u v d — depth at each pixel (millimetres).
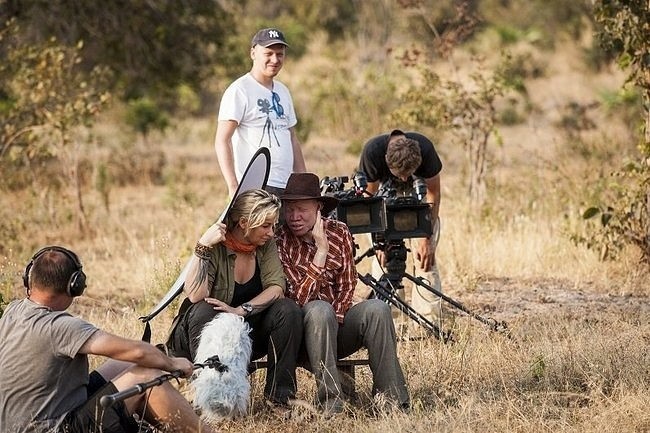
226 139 9922
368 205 9641
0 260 13758
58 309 6895
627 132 21141
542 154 19891
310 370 8391
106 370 7309
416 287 10914
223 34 23797
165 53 22828
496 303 12070
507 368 9070
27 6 20500
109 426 6855
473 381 8812
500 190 16953
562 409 8070
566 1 41844
